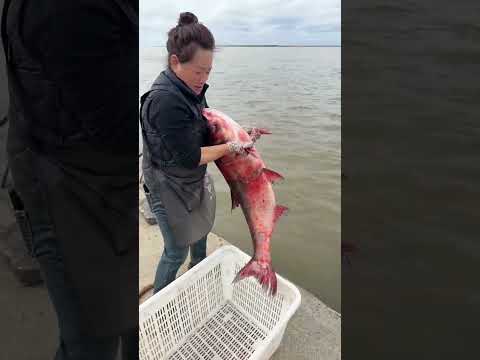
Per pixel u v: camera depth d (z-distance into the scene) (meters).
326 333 1.50
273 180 1.40
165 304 1.38
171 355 1.41
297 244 2.03
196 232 1.37
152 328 1.33
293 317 1.58
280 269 1.93
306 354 1.41
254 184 1.35
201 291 1.53
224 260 1.62
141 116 1.18
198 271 1.50
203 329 1.52
